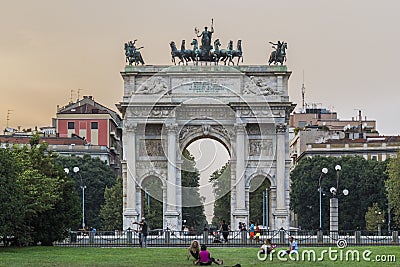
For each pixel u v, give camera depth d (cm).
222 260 8512
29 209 10788
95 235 14200
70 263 8150
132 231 13788
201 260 8175
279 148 16838
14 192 10350
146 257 9181
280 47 16962
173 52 17062
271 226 16812
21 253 9669
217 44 17075
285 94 16950
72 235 12738
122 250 10600
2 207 10131
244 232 13362
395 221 19962
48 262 8250
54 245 12006
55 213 11625
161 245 12450
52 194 11275
